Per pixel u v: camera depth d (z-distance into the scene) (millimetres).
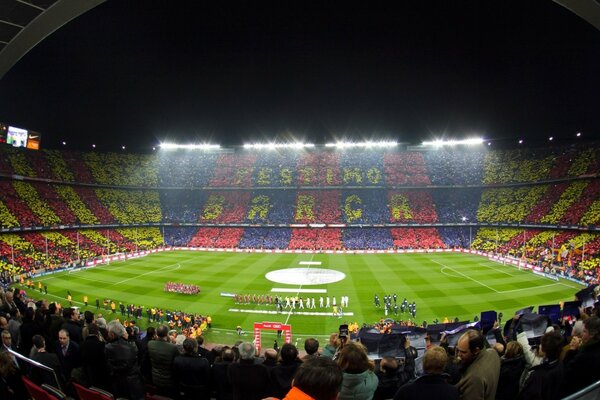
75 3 15336
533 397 6543
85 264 65438
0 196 71938
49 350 12062
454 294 44812
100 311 40500
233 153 118688
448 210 90438
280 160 112375
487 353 6227
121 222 87250
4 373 7684
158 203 99562
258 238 87500
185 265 66000
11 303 18500
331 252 79938
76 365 10414
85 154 100062
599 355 6723
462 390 5809
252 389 7750
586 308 16953
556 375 6617
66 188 87375
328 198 97938
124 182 99125
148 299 44812
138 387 9070
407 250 80188
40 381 7918
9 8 15109
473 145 113188
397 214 90500
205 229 93062
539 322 12516
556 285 48031
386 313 39219
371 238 84938
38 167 85000
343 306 41906
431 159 107375
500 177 92812
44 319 15242
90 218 82500
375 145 110062
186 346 8742
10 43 17594
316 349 8938
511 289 46469
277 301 41281
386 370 7781
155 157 112812
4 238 64875
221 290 48719
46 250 64438
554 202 75438
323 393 3725
